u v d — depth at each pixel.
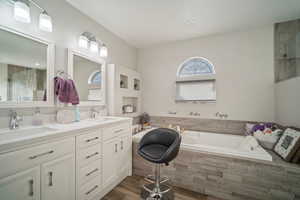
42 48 1.49
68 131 1.21
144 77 3.29
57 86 1.59
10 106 1.23
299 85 1.65
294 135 1.52
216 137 2.50
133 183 1.95
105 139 1.66
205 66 2.81
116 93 2.43
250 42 2.42
